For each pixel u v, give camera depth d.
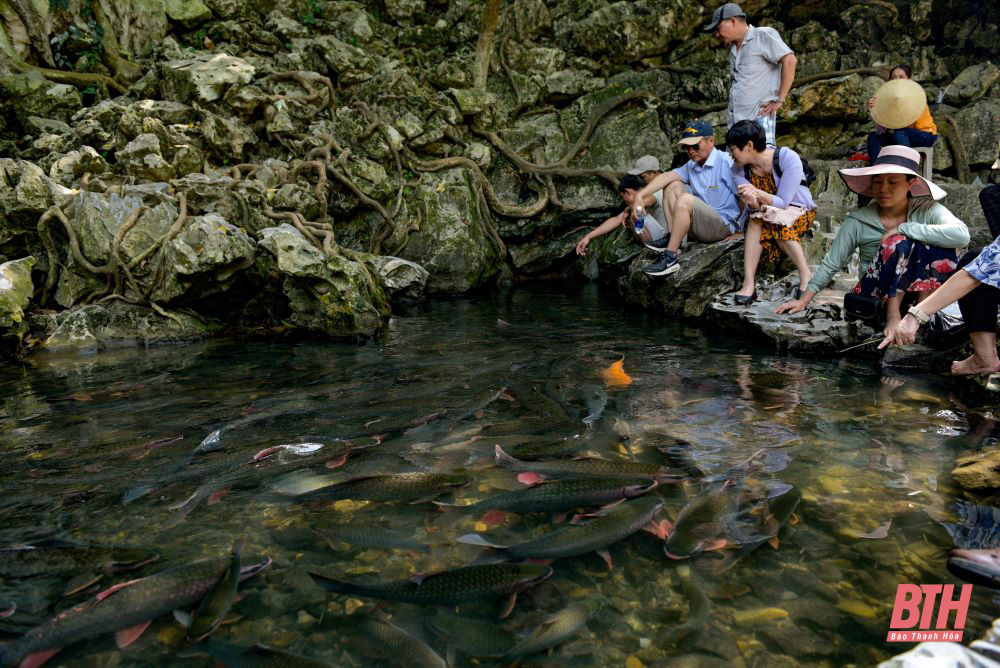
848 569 2.12
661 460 3.00
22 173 6.07
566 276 10.07
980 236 7.05
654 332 6.02
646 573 2.15
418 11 10.98
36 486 2.84
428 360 5.05
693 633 1.86
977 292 3.68
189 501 2.69
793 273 6.25
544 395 4.05
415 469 2.95
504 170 10.03
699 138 6.64
